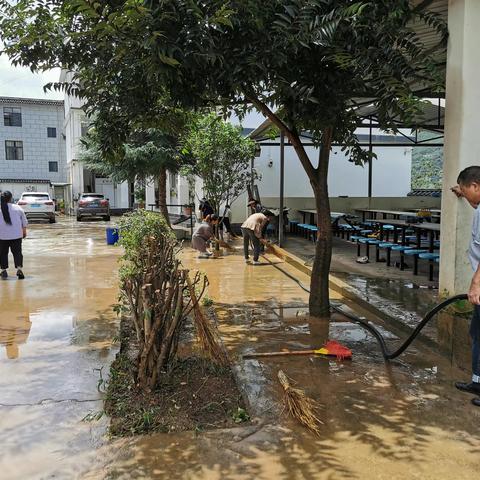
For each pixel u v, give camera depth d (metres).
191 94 4.63
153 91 5.37
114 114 5.84
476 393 3.70
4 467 2.74
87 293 7.32
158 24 3.83
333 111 4.66
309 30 4.04
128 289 3.72
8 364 4.38
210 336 4.15
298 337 5.16
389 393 3.72
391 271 8.63
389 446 2.95
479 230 3.46
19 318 5.94
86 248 12.86
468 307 4.31
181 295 3.74
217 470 2.70
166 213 14.90
